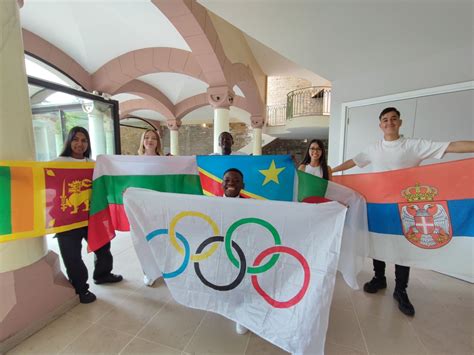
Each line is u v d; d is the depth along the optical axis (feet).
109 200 6.06
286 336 3.55
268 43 7.53
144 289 6.19
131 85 20.38
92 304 5.55
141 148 7.85
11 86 4.28
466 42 7.14
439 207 4.78
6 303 4.26
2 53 4.13
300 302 3.52
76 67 14.49
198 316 5.20
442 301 5.88
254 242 3.83
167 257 4.38
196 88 24.14
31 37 12.25
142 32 12.78
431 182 4.84
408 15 5.88
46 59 12.98
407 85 8.71
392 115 5.43
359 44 7.45
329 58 8.47
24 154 4.55
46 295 4.88
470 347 4.46
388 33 6.77
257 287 3.85
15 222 4.42
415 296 6.10
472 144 4.60
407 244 5.07
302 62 8.87
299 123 25.72
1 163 4.18
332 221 3.39
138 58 14.67
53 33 12.41
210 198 4.03
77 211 5.49
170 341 4.51
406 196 5.06
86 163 5.68
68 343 4.42
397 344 4.50
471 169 4.51
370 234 5.41
